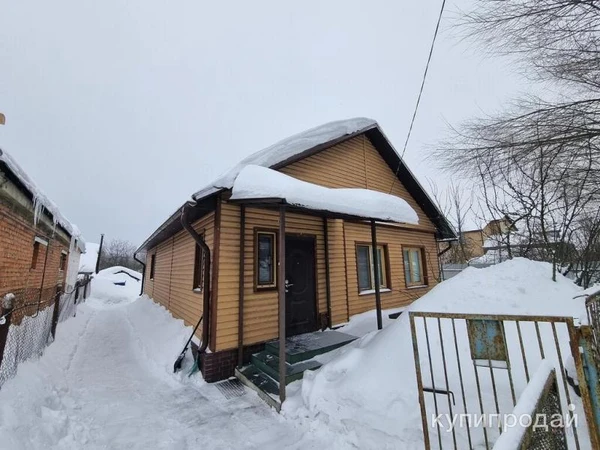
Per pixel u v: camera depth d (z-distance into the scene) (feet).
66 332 22.62
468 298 13.84
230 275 15.55
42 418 9.68
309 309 18.76
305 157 20.04
